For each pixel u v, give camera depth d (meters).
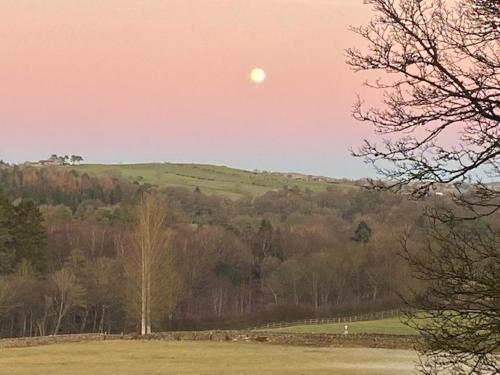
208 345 44.59
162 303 59.41
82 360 35.84
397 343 41.75
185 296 81.88
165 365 33.12
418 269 7.54
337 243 98.56
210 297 88.25
